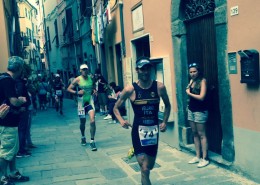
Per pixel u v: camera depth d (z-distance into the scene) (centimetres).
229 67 462
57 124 1113
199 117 510
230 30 455
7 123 457
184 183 461
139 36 803
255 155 430
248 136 439
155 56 712
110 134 859
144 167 378
